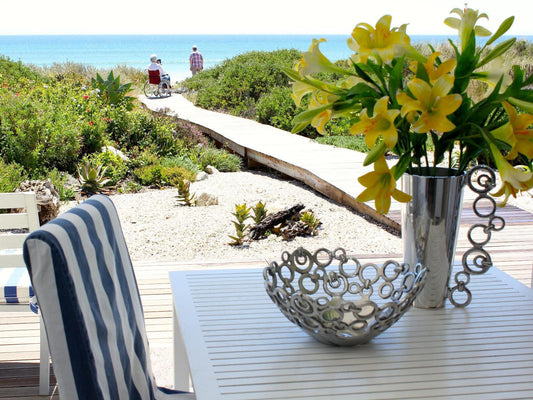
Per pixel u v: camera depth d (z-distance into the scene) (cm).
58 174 623
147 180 652
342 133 882
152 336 255
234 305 136
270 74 1362
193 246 429
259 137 870
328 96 127
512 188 117
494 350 115
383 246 414
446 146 126
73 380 99
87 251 108
